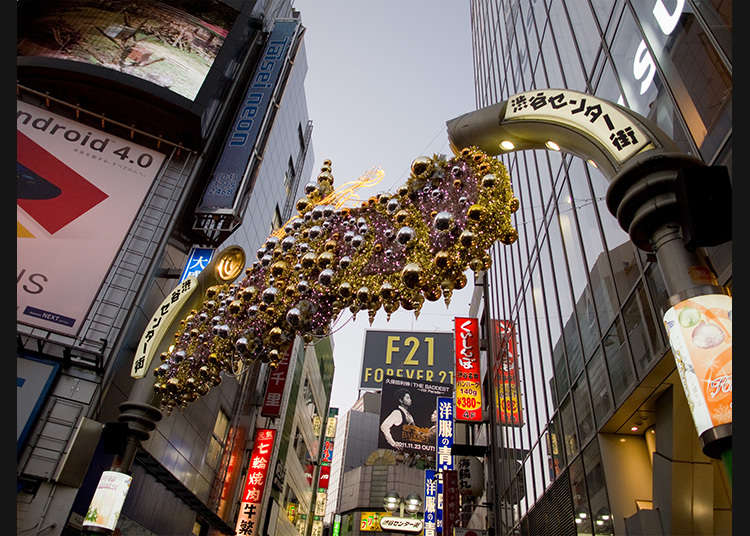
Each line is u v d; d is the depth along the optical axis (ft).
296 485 158.10
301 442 164.76
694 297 14.89
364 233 33.73
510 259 77.61
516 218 71.92
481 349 101.50
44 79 69.56
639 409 33.65
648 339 31.07
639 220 16.76
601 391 37.81
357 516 188.55
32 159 65.62
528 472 58.49
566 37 50.72
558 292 50.01
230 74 84.79
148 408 44.83
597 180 40.57
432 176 30.83
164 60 76.95
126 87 70.33
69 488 48.29
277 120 123.13
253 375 113.09
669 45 30.40
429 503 96.17
